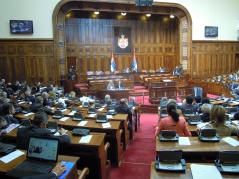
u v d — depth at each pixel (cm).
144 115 1121
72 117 588
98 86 1438
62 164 269
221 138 364
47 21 1521
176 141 356
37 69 1555
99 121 530
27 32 1491
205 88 1386
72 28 1836
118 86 1400
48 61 1562
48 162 276
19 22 1470
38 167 264
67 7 1578
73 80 1495
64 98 970
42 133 334
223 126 382
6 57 1507
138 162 553
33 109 680
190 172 266
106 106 748
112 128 490
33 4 1491
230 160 268
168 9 1792
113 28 1922
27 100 893
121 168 520
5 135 426
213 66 1948
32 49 1533
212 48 1923
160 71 1881
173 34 2055
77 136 411
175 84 1316
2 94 839
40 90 1186
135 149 641
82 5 1590
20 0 1470
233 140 354
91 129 499
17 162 286
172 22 2036
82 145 377
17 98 949
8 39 1478
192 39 1848
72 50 1852
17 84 1312
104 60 1930
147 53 2019
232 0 1897
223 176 253
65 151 397
